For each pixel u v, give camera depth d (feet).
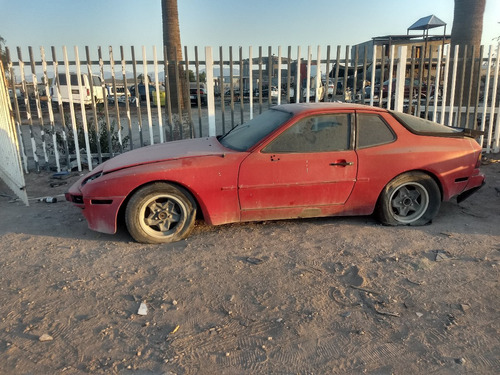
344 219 17.37
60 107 26.27
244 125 18.12
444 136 16.70
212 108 26.89
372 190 15.97
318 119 15.58
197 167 14.66
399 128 16.25
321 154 15.37
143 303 11.11
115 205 14.51
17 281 12.39
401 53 26.99
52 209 19.22
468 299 11.28
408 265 13.24
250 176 14.94
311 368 8.76
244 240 15.28
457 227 16.56
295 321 10.35
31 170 27.78
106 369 8.72
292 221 17.16
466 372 8.63
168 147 17.07
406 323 10.27
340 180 15.56
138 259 13.80
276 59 28.60
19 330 10.03
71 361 8.96
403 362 8.93
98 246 14.87
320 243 14.97
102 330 10.01
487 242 15.02
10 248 14.78
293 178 15.21
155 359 9.02
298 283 12.15
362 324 10.23
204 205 14.96
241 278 12.47
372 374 8.59
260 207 15.38
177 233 15.17
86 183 14.94
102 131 30.71
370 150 15.78
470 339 9.64
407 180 16.24
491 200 20.20
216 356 9.12
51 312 10.78
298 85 26.91
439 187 16.88
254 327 10.12
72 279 12.48
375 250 14.38
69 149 29.91
